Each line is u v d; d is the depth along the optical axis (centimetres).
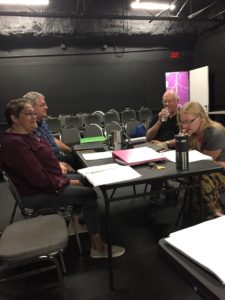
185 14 714
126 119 680
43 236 138
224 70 678
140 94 762
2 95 659
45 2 545
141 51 748
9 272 183
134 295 154
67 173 237
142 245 205
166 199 288
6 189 395
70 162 284
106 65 727
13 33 622
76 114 691
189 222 184
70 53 696
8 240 138
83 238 221
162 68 771
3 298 159
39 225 151
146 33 707
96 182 133
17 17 618
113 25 680
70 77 705
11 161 174
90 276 173
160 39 749
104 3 665
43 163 183
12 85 664
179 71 777
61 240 134
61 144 296
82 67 711
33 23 630
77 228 221
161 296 151
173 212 261
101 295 155
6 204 330
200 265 55
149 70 761
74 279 171
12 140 175
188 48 784
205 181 169
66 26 649
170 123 278
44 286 167
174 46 772
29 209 187
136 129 300
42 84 687
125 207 281
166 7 632
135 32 699
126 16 583
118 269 178
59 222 154
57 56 689
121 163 165
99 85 729
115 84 741
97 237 191
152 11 696
